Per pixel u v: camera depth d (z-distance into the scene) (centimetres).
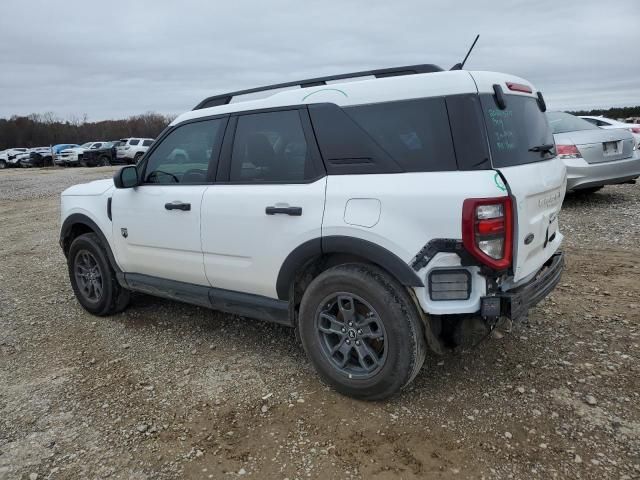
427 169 280
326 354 322
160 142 413
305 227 314
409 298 289
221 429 296
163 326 454
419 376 340
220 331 436
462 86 279
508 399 308
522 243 283
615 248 598
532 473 247
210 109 383
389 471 254
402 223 279
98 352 409
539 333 390
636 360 342
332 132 313
